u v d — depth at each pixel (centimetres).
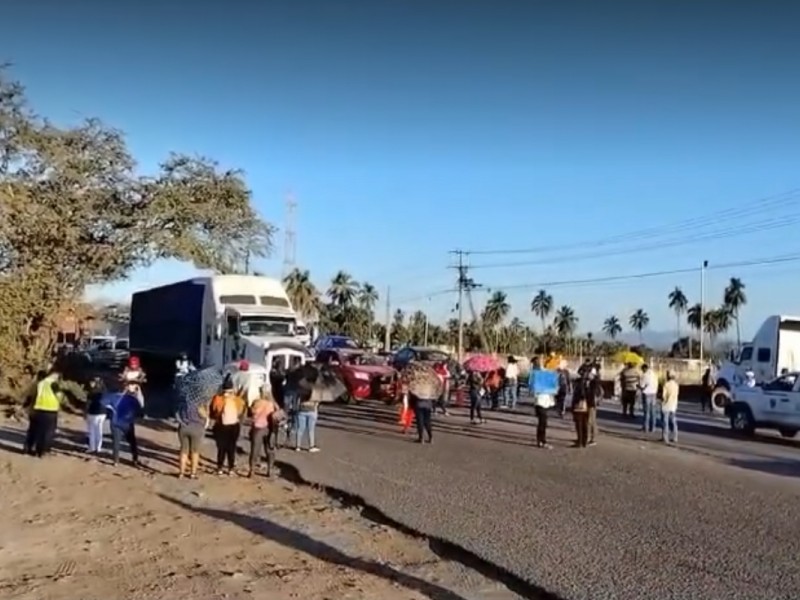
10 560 932
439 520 1112
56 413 1752
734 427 2428
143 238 3052
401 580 853
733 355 3269
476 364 2966
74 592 807
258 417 1498
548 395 1864
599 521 1106
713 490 1352
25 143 2816
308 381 1766
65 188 2906
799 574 862
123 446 1845
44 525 1110
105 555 955
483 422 2373
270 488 1380
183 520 1139
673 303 12356
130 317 4184
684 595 793
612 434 2183
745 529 1066
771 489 1374
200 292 3147
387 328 8856
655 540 1004
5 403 2569
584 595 794
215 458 1681
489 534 1033
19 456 1705
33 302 2650
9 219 2719
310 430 1764
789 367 3036
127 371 1884
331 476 1456
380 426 2236
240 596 791
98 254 2948
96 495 1314
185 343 3266
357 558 940
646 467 1588
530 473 1498
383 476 1457
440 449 1802
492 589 824
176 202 3048
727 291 11575
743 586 821
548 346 10812
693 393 4375
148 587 823
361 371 2844
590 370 1981
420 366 1984
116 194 3025
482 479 1430
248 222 3241
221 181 3166
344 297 11625
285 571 886
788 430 2359
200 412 1483
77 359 3316
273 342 2727
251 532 1070
